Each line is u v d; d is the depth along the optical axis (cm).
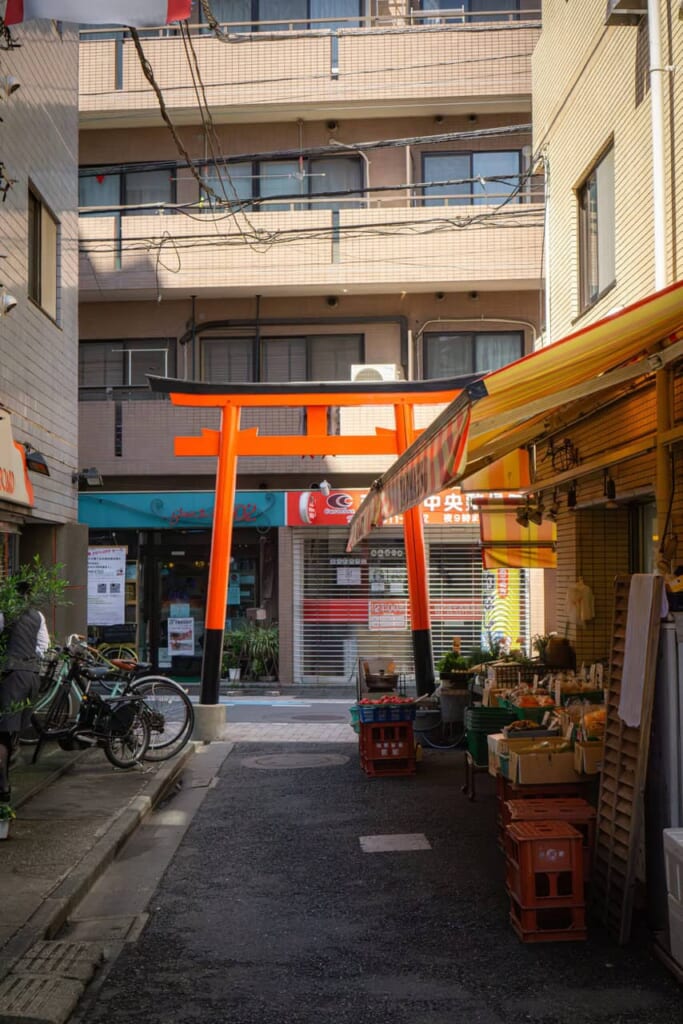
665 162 1002
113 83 2445
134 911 687
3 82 1075
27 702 828
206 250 2397
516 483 1476
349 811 1003
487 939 621
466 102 2420
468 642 2369
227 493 1549
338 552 2398
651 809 626
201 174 2520
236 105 2434
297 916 673
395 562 2397
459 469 566
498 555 1573
